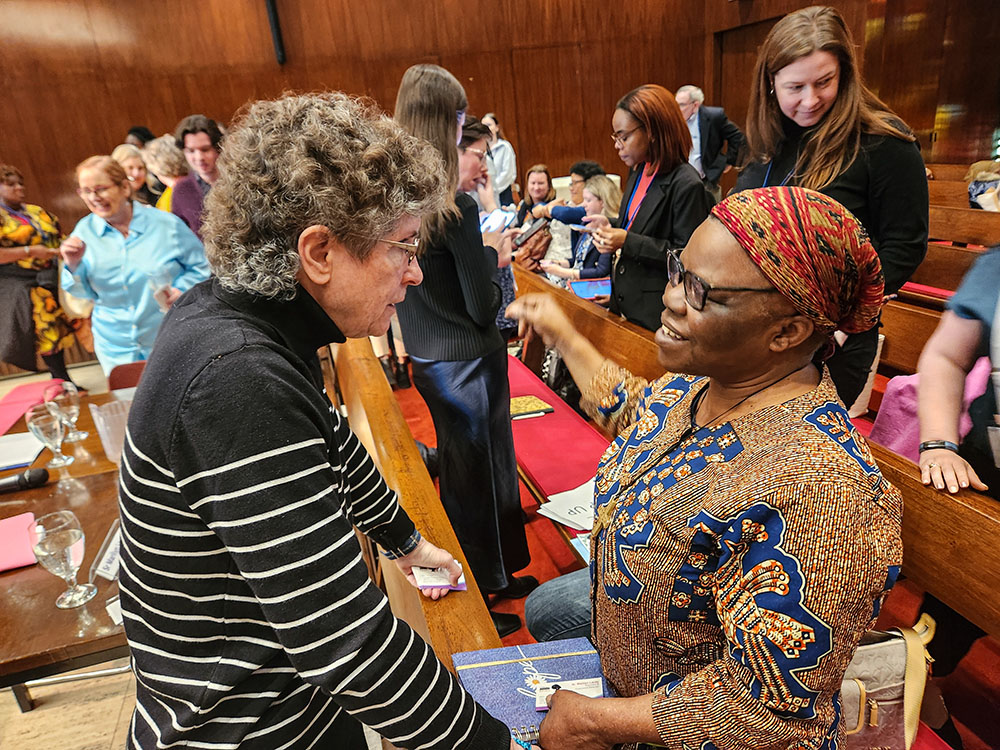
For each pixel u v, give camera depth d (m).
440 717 0.76
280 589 0.69
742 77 7.69
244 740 0.83
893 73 6.47
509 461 2.19
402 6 6.98
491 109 7.54
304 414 0.72
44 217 4.79
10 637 1.35
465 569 1.31
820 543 0.73
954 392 1.40
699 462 0.87
